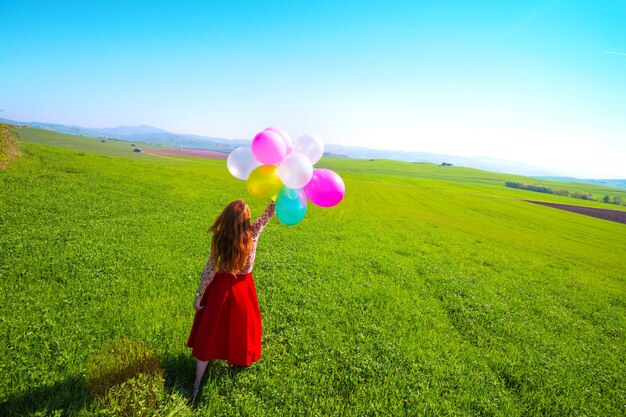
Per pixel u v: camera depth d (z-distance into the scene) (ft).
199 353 13.56
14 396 11.62
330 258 39.17
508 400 16.05
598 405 17.08
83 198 51.26
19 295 19.21
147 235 36.45
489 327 25.25
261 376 14.97
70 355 14.06
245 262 13.98
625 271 75.25
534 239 104.12
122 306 19.65
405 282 34.19
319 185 15.21
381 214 106.73
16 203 42.06
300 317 21.62
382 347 19.03
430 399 15.15
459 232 91.61
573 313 33.58
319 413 13.24
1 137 68.28
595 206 307.37
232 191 88.17
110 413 11.19
